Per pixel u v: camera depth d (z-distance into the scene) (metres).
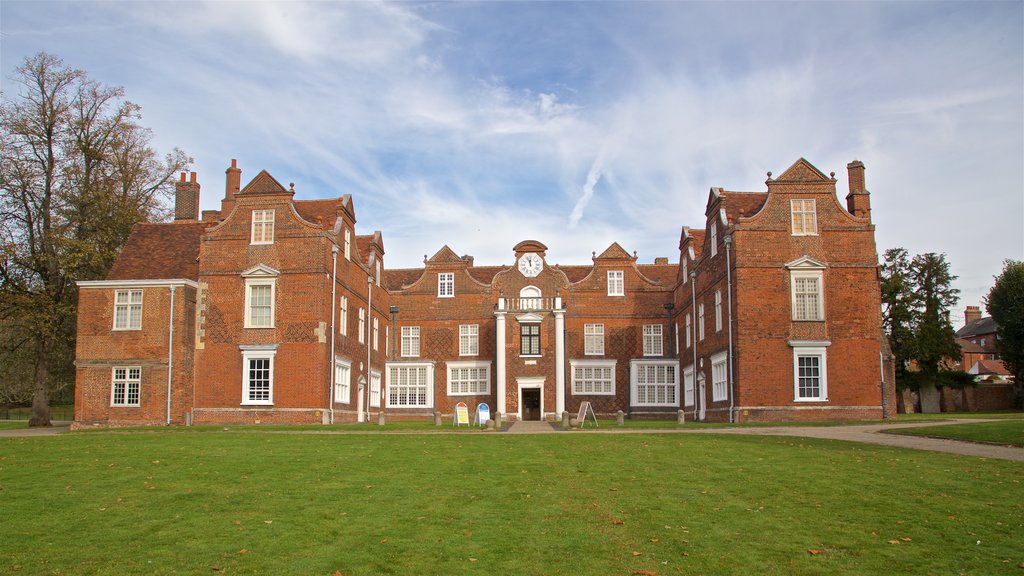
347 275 45.94
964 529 14.00
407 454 23.31
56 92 46.62
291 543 13.37
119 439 28.47
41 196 45.94
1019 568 11.89
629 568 12.04
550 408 53.19
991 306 70.56
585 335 55.69
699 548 13.02
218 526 14.51
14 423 50.56
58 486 18.28
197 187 51.84
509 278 56.06
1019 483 17.92
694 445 25.33
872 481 18.33
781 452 23.45
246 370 41.31
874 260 40.09
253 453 23.53
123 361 40.78
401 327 56.25
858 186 42.19
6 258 43.34
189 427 36.75
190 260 44.03
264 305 41.84
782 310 39.62
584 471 20.09
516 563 12.27
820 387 39.31
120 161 50.38
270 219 42.38
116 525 14.64
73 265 43.09
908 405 70.62
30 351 50.53
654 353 55.66
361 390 48.50
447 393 55.19
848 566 12.06
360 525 14.53
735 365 39.81
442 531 14.09
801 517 14.98
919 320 70.81
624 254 56.41
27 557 12.62
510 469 20.45
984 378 87.94
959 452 23.55
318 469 20.44
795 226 40.25
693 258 50.00
